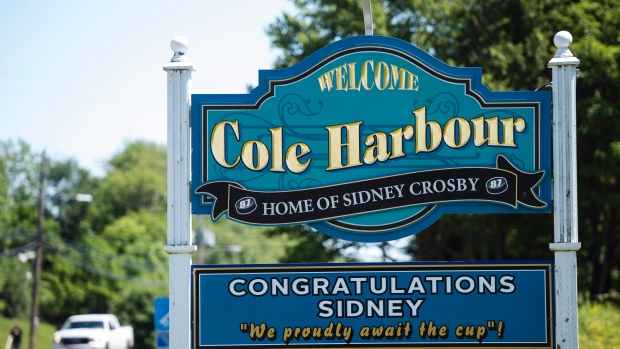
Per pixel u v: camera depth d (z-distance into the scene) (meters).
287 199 11.09
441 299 10.98
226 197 11.06
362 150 11.14
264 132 11.16
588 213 29.80
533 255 31.88
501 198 11.01
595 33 26.61
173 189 11.02
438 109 11.16
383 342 10.95
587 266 30.42
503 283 10.97
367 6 11.45
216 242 88.56
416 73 11.20
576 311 10.80
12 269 72.12
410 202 11.05
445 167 11.09
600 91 27.14
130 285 70.06
